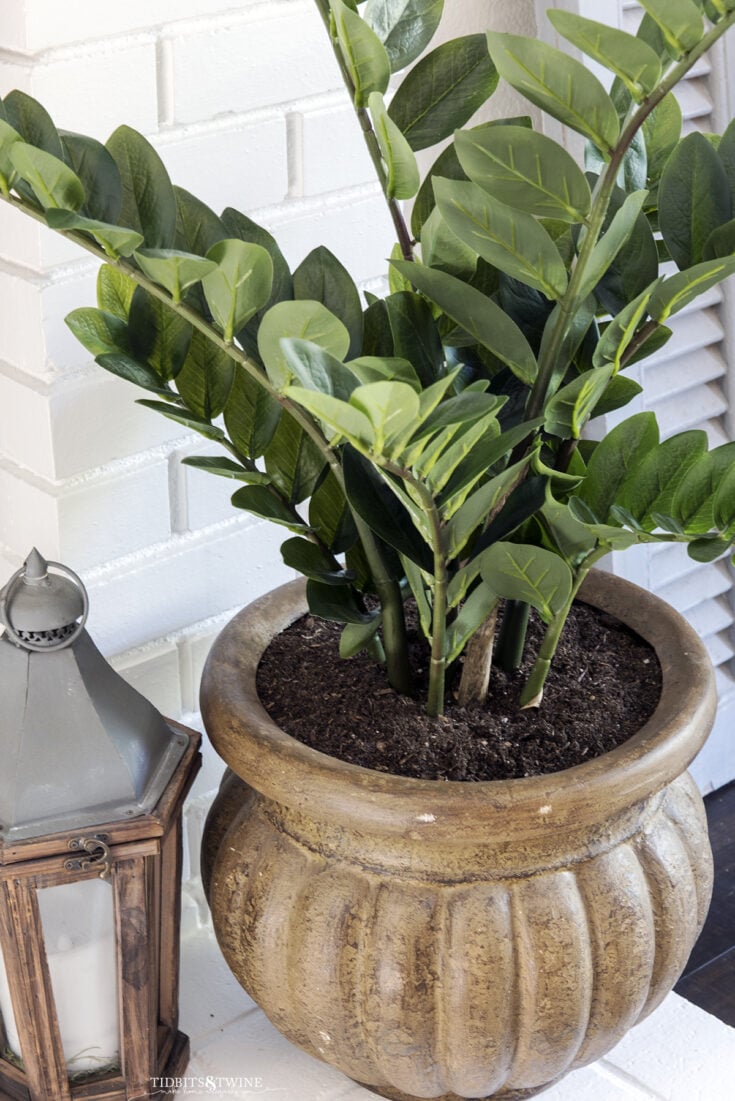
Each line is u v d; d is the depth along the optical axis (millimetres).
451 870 813
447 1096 919
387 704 911
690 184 795
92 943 891
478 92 825
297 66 995
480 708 912
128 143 755
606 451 869
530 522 905
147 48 906
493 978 820
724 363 1454
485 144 658
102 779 848
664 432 1421
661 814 900
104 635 1037
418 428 643
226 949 910
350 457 810
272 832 882
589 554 848
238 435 883
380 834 791
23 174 662
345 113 1039
